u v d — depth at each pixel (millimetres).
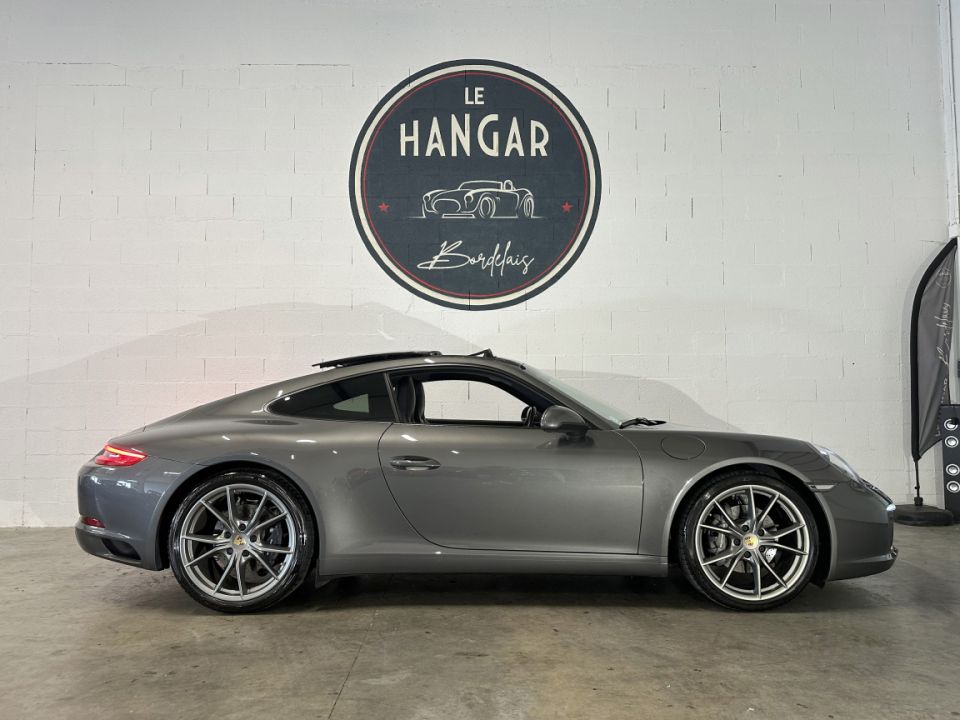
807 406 5984
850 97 6133
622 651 2805
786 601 3307
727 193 6070
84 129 5938
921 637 2973
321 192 6004
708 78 6117
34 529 5602
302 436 3404
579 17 6113
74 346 5816
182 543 3299
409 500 3311
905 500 5941
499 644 2885
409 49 6098
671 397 5969
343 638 2969
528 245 6031
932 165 6094
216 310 5906
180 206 5945
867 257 6055
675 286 6023
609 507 3307
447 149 6066
